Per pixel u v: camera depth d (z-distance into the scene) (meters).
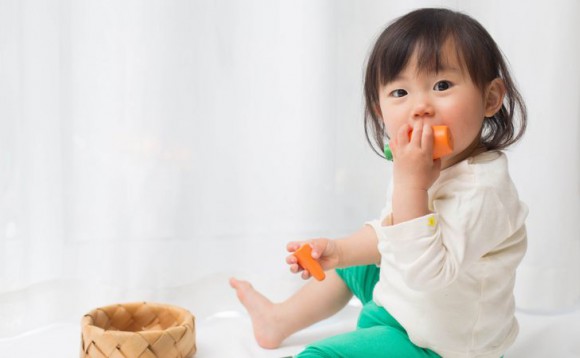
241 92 1.36
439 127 0.85
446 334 0.92
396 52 0.91
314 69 1.34
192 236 1.33
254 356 1.10
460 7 1.38
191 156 1.32
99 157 1.28
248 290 1.18
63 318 1.27
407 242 0.83
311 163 1.35
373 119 1.04
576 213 1.36
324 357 0.93
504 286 0.94
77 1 1.27
